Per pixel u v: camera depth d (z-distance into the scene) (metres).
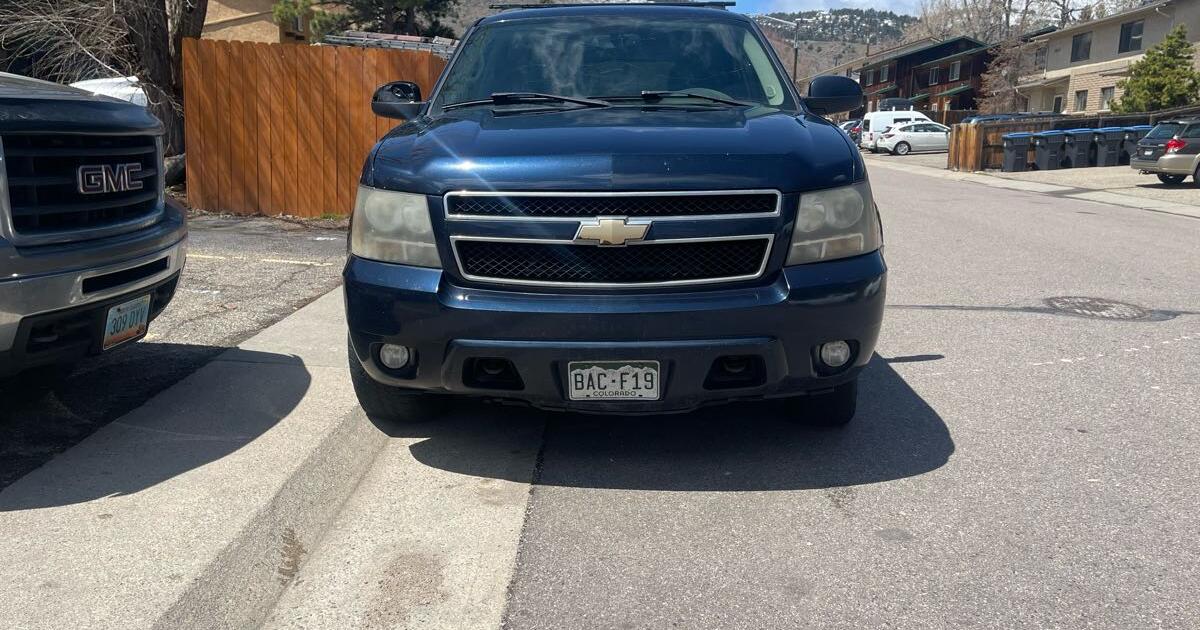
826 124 3.87
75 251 3.33
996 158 27.83
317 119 9.99
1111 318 6.55
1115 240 10.98
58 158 3.33
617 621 2.65
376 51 9.88
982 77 54.97
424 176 3.35
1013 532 3.18
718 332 3.25
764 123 3.69
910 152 41.22
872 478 3.64
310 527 3.21
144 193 3.88
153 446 3.59
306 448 3.58
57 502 3.11
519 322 3.24
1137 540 3.12
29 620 2.45
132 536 2.89
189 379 4.39
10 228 3.12
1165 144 20.20
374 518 3.32
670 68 4.46
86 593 2.58
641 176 3.21
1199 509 3.36
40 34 11.68
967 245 10.45
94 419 3.87
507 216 3.26
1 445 3.59
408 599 2.78
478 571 2.94
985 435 4.13
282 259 7.52
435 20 31.30
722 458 3.84
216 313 5.67
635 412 3.41
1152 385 4.91
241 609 2.71
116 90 8.56
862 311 3.40
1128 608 2.70
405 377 3.48
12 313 3.12
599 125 3.61
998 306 6.99
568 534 3.18
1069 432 4.18
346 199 10.15
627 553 3.05
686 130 3.51
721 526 3.23
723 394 3.39
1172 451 3.95
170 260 4.01
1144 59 36.62
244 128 9.97
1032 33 56.22
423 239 3.35
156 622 2.47
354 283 3.46
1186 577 2.87
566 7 4.95
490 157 3.32
